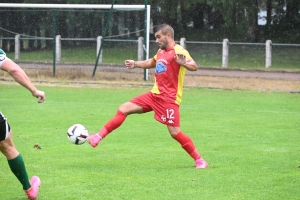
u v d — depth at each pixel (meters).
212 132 25.06
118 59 57.62
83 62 56.81
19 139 22.84
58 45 58.38
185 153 20.39
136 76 50.28
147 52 48.53
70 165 18.17
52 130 25.17
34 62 56.41
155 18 88.00
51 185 15.59
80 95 39.44
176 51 17.44
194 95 40.69
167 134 24.44
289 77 56.94
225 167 17.97
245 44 71.06
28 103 34.62
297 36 93.00
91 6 48.91
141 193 14.76
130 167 17.95
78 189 15.16
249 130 25.67
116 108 32.94
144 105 17.94
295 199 14.27
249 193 14.81
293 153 20.38
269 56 68.56
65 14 60.00
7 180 16.22
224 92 43.19
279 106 34.94
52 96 38.53
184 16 94.12
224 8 82.31
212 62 72.44
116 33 62.25
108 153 20.25
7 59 13.15
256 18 91.88
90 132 24.81
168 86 17.69
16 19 59.56
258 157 19.61
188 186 15.50
